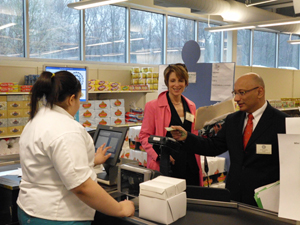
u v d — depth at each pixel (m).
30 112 1.31
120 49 6.58
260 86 1.72
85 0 3.98
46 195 1.21
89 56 6.09
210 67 3.51
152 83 5.97
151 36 7.09
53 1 5.52
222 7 6.25
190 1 5.57
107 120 5.30
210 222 1.22
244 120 1.82
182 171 2.29
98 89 5.13
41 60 5.36
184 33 7.77
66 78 1.28
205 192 1.43
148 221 1.22
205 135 2.63
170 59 7.53
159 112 2.38
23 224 1.25
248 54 9.27
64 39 5.73
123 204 1.27
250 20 7.06
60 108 1.27
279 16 7.70
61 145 1.14
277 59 10.09
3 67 4.50
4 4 4.98
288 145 1.04
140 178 1.49
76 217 1.23
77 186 1.14
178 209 1.25
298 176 1.01
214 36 8.47
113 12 6.38
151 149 2.29
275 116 1.71
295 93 7.43
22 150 1.28
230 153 1.83
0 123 4.10
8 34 5.05
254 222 1.22
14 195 1.58
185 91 3.70
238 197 1.75
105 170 1.79
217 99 3.46
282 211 1.02
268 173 1.67
